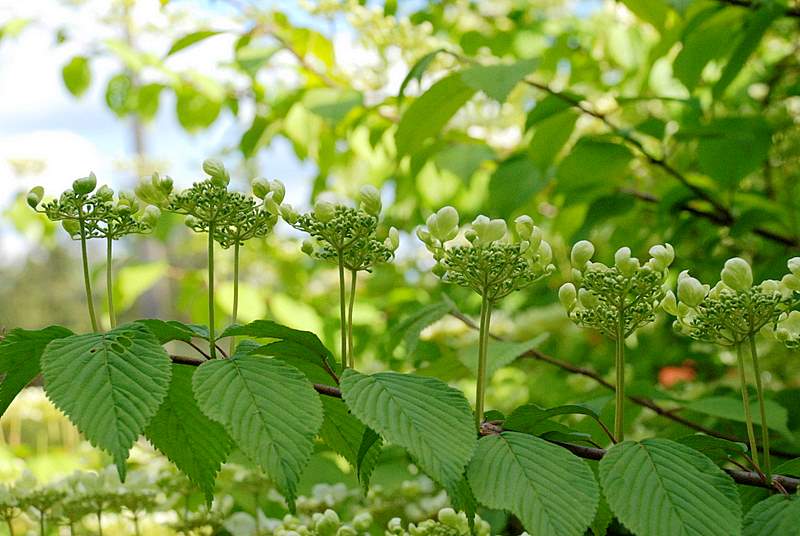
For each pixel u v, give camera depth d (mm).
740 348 945
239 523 1310
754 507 919
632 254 1926
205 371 907
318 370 994
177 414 977
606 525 984
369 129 1936
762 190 1971
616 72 2424
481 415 967
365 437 946
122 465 863
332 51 1930
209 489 989
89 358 894
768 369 1900
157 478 1263
